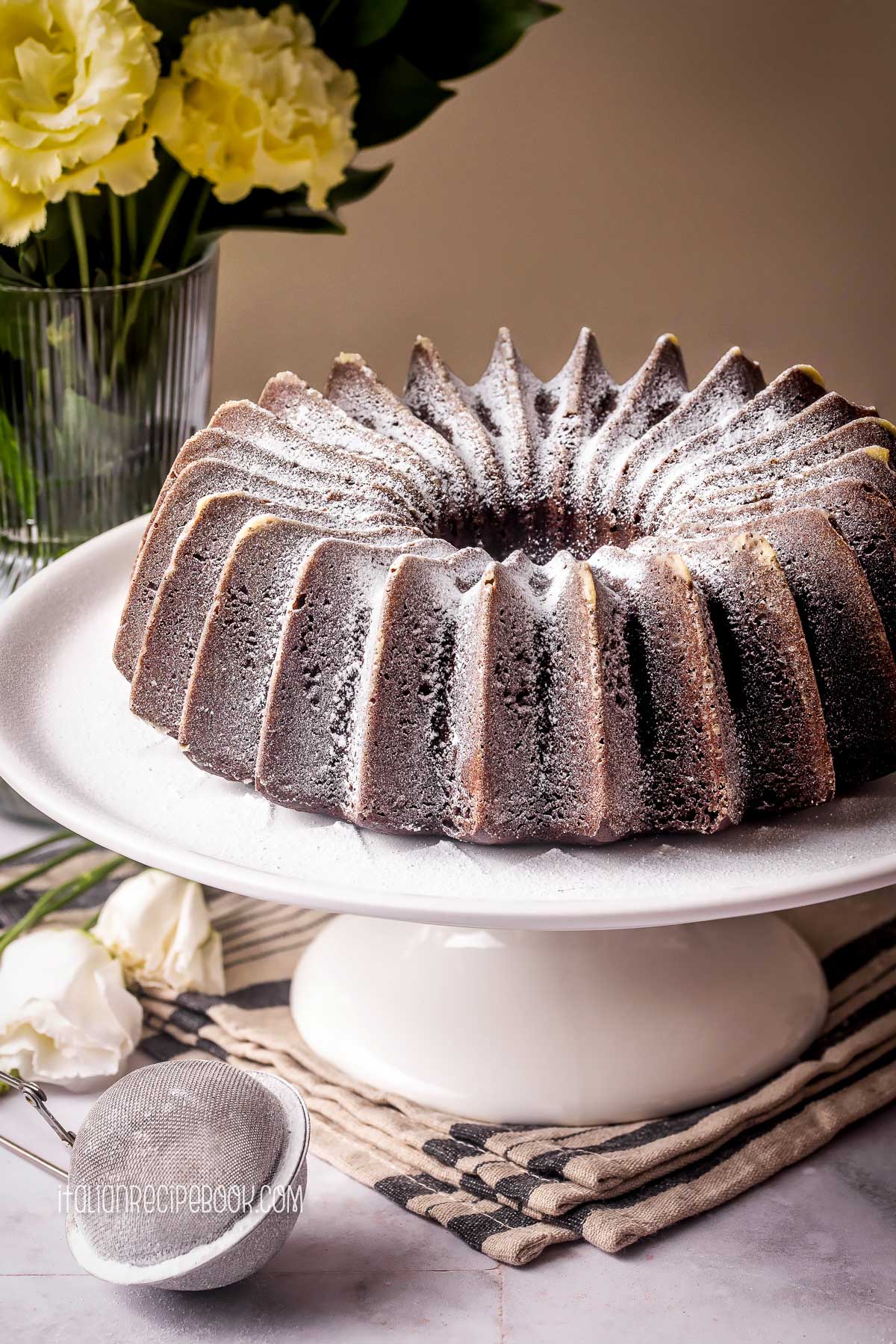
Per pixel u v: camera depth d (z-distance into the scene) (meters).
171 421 1.15
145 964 1.05
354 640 0.96
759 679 0.96
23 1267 0.95
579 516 1.05
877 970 1.06
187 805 0.98
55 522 1.14
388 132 1.13
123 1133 0.92
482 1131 0.98
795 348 1.41
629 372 1.42
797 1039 1.02
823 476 1.00
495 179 1.36
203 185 1.11
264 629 0.98
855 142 1.36
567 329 1.40
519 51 1.34
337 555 0.96
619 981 1.01
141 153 1.06
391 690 0.95
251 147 1.07
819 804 0.96
